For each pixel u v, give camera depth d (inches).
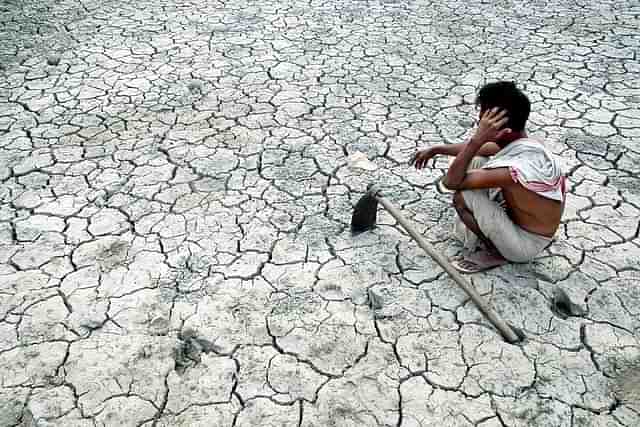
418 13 247.4
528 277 103.7
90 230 117.0
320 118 161.9
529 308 97.2
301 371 86.7
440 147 112.0
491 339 91.5
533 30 226.7
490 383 84.3
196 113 164.4
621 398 81.9
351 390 83.6
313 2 261.6
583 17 239.9
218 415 80.0
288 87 179.9
